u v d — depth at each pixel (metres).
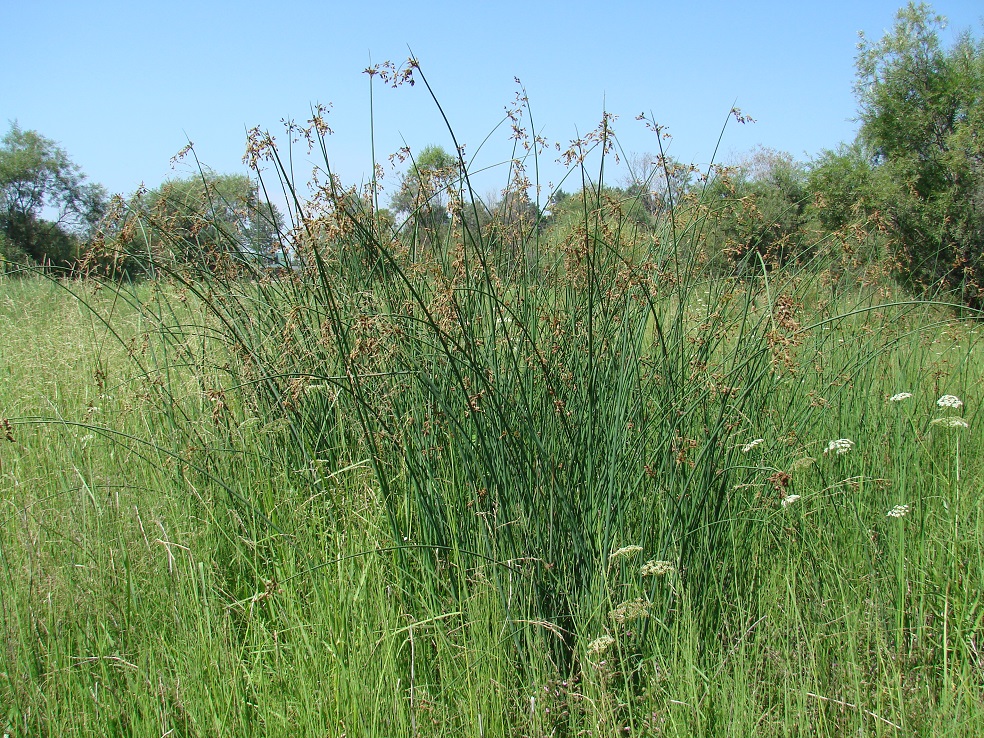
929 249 11.37
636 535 3.14
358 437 3.85
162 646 2.75
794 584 3.01
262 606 3.07
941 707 2.42
